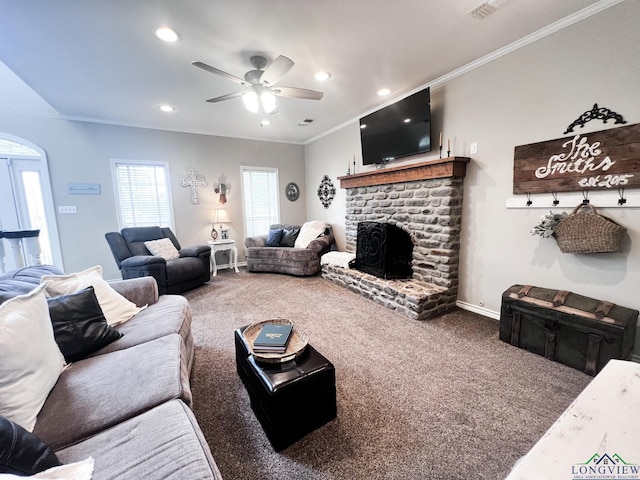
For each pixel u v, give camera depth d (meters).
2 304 1.14
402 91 3.29
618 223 1.93
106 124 4.20
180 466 0.81
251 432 1.43
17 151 3.80
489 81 2.56
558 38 2.10
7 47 2.23
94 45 2.23
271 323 1.84
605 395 0.85
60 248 4.00
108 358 1.39
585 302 1.95
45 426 0.97
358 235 3.88
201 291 3.85
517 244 2.49
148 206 4.61
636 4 1.77
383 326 2.63
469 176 2.81
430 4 1.85
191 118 4.15
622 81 1.85
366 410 1.56
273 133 5.11
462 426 1.45
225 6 1.82
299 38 2.20
